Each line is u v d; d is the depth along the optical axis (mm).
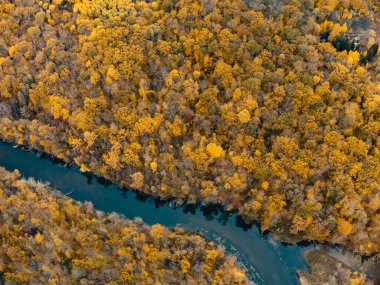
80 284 133750
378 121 145375
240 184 145625
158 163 152875
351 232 139125
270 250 145750
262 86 153875
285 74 155250
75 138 161125
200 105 154250
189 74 157875
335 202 140000
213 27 164875
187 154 150500
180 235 146000
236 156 146625
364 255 141625
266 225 144875
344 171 140750
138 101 159375
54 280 133250
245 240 148000
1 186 155500
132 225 148875
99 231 143375
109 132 156000
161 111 156000
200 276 133250
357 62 159375
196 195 153625
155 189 154375
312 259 142875
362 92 148625
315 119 146500
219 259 140375
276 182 143125
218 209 153375
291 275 141375
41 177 164625
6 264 138875
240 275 135375
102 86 164125
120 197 159000
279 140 144625
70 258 137750
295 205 141125
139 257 136625
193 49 161250
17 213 147000
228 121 150375
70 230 142375
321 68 156250
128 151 153375
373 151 142250
